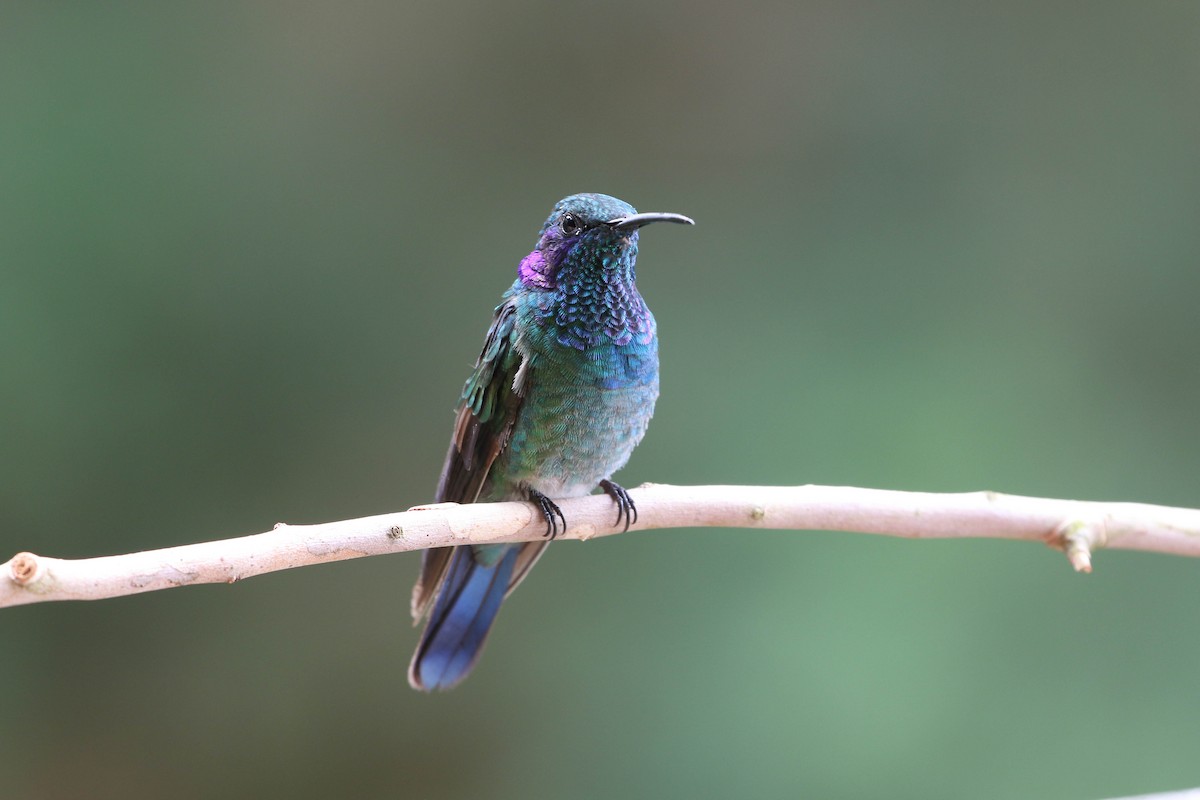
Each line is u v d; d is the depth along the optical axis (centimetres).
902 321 1380
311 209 1340
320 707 1209
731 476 1273
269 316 1287
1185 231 1395
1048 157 1444
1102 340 1372
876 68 1469
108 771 1152
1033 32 1462
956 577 1173
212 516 1219
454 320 1366
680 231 1423
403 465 1301
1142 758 1112
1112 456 1302
